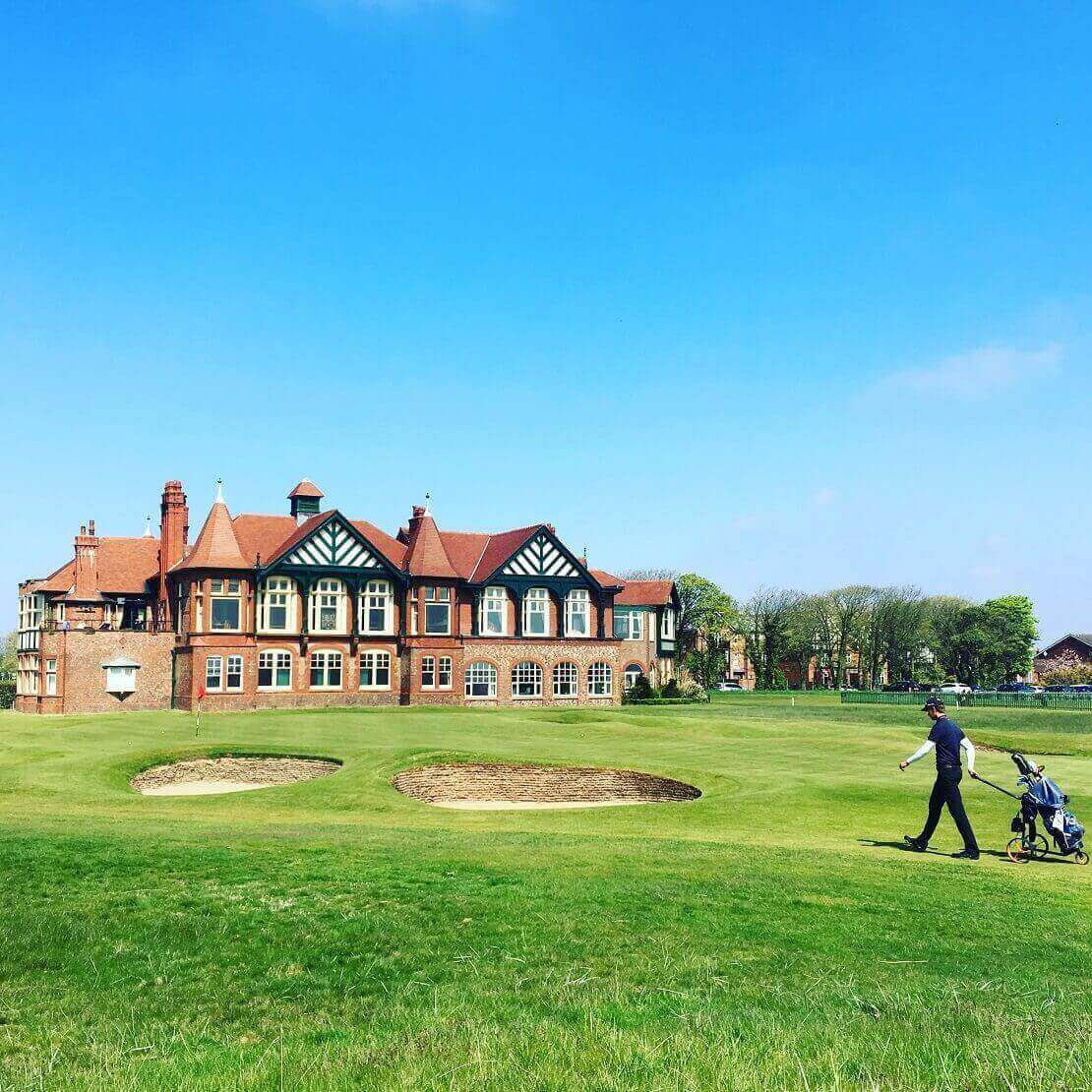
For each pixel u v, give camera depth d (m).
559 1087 6.59
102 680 57.97
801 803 22.91
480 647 65.56
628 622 81.69
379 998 9.63
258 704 58.84
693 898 12.61
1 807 23.25
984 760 30.20
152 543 69.94
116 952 10.96
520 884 13.23
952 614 121.12
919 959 10.52
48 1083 7.45
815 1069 6.73
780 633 113.19
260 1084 6.98
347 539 61.84
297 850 15.40
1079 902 12.87
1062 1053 7.01
